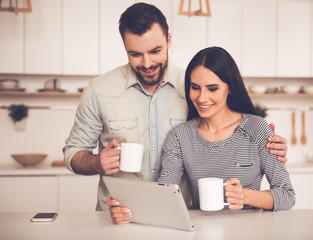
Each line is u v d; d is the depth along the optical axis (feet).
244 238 3.65
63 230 4.03
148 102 5.90
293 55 11.96
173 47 11.48
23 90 11.55
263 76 11.88
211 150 5.21
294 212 4.73
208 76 4.88
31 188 10.64
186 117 5.94
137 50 5.01
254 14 11.79
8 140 12.26
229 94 5.34
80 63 11.28
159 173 5.94
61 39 11.20
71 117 12.49
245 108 5.40
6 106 12.25
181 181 5.82
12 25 11.07
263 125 5.15
